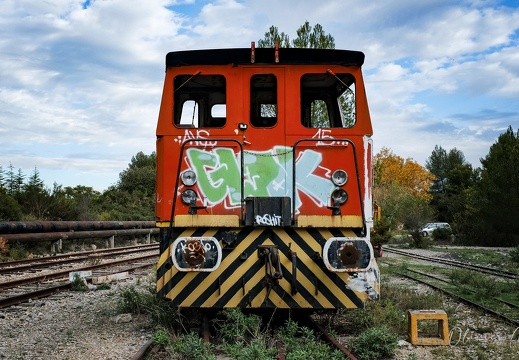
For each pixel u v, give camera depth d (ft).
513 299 34.09
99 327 24.56
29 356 19.54
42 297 33.55
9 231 59.98
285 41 58.95
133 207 133.80
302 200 22.52
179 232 21.89
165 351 19.51
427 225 129.08
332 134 22.79
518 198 92.94
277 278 19.72
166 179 22.66
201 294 21.59
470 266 54.75
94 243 83.41
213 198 22.57
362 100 22.88
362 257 20.21
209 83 24.23
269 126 23.80
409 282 42.45
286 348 19.33
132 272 46.52
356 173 21.97
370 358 19.60
